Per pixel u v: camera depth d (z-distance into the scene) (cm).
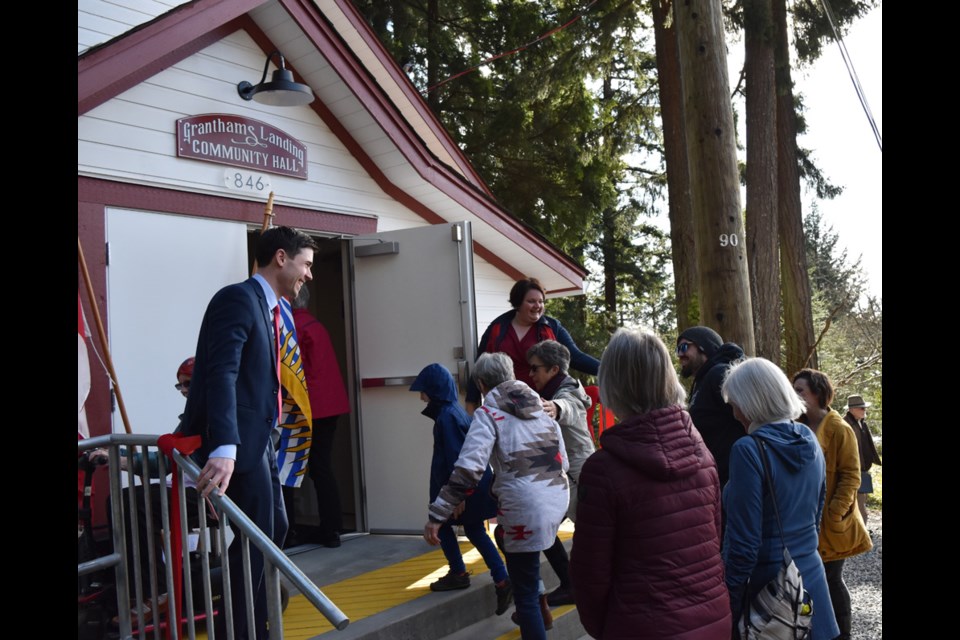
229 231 578
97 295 502
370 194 693
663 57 1664
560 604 496
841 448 486
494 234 788
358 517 656
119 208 517
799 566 319
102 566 344
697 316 1530
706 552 271
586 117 1930
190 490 406
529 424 404
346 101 640
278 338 362
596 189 1930
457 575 481
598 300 2939
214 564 404
